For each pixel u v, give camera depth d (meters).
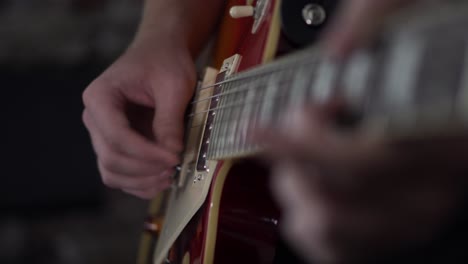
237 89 0.63
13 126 2.16
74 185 2.18
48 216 2.16
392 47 0.43
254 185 0.73
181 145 0.81
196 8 0.91
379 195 0.45
